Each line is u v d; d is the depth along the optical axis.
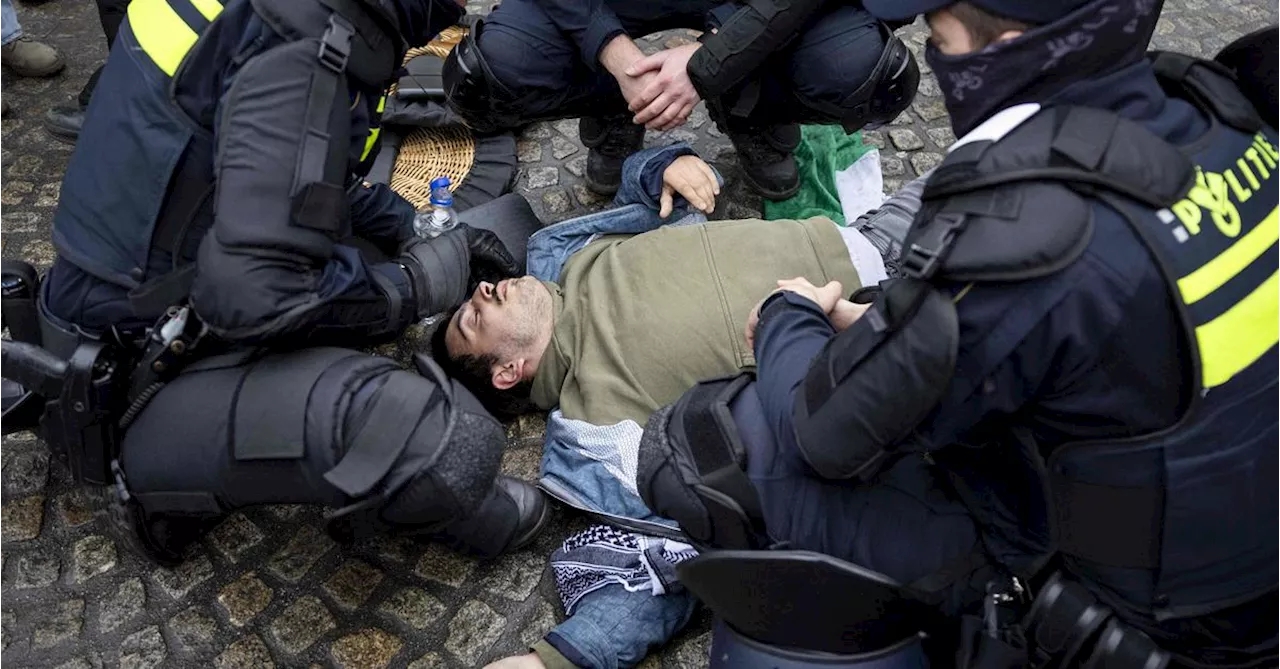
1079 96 1.31
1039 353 1.33
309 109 1.73
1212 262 1.27
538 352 2.44
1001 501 1.69
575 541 2.19
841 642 1.75
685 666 2.10
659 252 2.42
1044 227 1.25
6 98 3.38
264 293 1.76
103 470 1.98
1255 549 1.43
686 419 1.93
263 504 2.00
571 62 2.67
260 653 2.12
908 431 1.45
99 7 2.96
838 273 2.39
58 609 2.18
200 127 1.77
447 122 3.10
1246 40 1.50
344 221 1.84
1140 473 1.38
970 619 1.65
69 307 1.96
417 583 2.24
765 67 2.63
